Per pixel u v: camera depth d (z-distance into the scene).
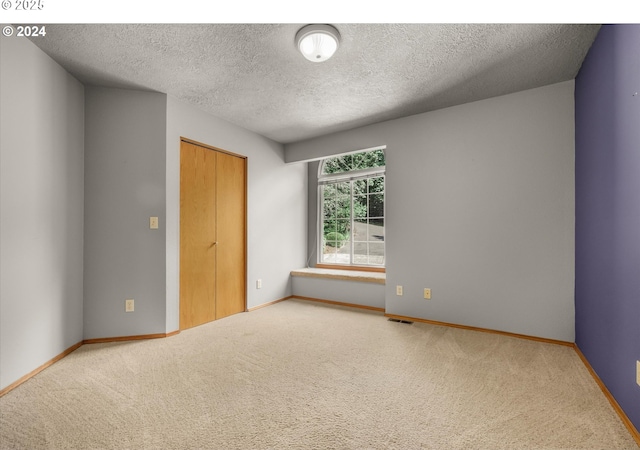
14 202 1.92
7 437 1.42
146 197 2.81
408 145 3.41
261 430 1.48
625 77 1.58
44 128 2.18
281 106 3.17
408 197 3.40
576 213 2.50
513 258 2.82
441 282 3.19
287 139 4.22
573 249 2.56
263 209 4.04
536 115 2.74
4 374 1.83
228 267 3.56
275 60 2.33
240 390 1.86
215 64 2.38
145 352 2.47
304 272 4.34
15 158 1.92
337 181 4.71
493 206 2.92
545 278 2.68
